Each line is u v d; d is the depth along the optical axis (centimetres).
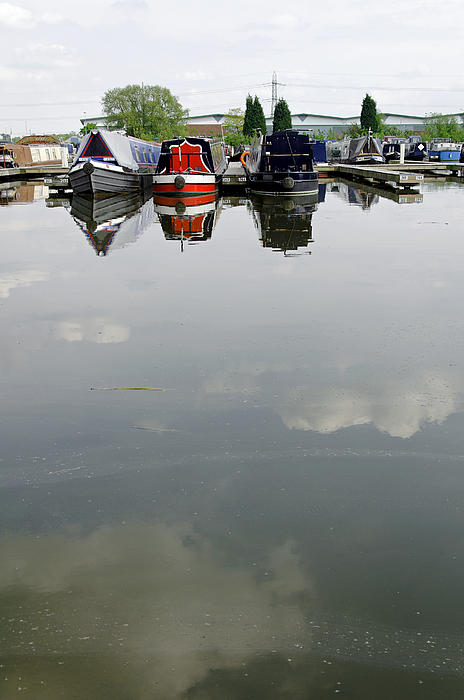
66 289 898
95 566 306
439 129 8919
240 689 236
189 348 616
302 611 274
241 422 454
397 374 537
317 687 237
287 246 1291
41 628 266
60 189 2784
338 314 734
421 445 416
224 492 369
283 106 8056
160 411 474
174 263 1107
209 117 13438
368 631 263
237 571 301
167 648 255
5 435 442
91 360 588
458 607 276
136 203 2372
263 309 763
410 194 2578
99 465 400
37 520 344
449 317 711
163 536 328
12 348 627
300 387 513
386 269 1014
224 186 3447
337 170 4109
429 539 323
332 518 342
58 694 235
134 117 8344
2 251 1259
